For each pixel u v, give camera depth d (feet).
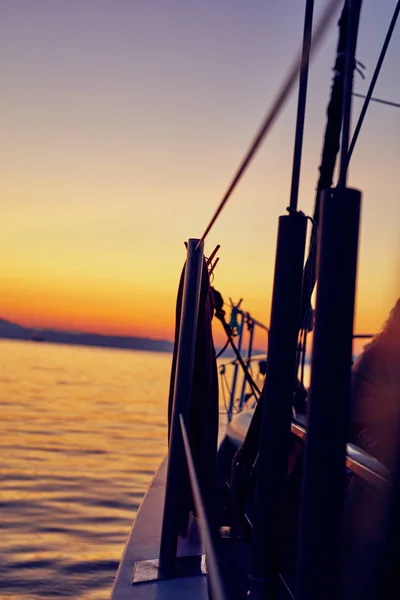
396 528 3.01
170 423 11.19
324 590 3.45
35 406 109.50
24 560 25.16
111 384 198.70
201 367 11.09
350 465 6.43
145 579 8.87
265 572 5.07
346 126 3.54
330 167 9.72
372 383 6.92
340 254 3.47
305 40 4.93
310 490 3.49
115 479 45.47
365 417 7.12
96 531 30.35
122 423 90.94
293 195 5.09
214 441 11.79
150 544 10.37
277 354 5.03
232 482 10.57
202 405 11.10
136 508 35.88
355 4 3.55
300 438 8.82
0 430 74.74
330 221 3.51
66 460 54.19
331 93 9.75
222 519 12.18
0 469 47.80
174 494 9.48
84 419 93.15
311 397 3.53
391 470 3.06
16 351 545.44
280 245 5.08
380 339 6.76
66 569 24.21
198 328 11.03
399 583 3.02
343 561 5.45
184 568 9.36
